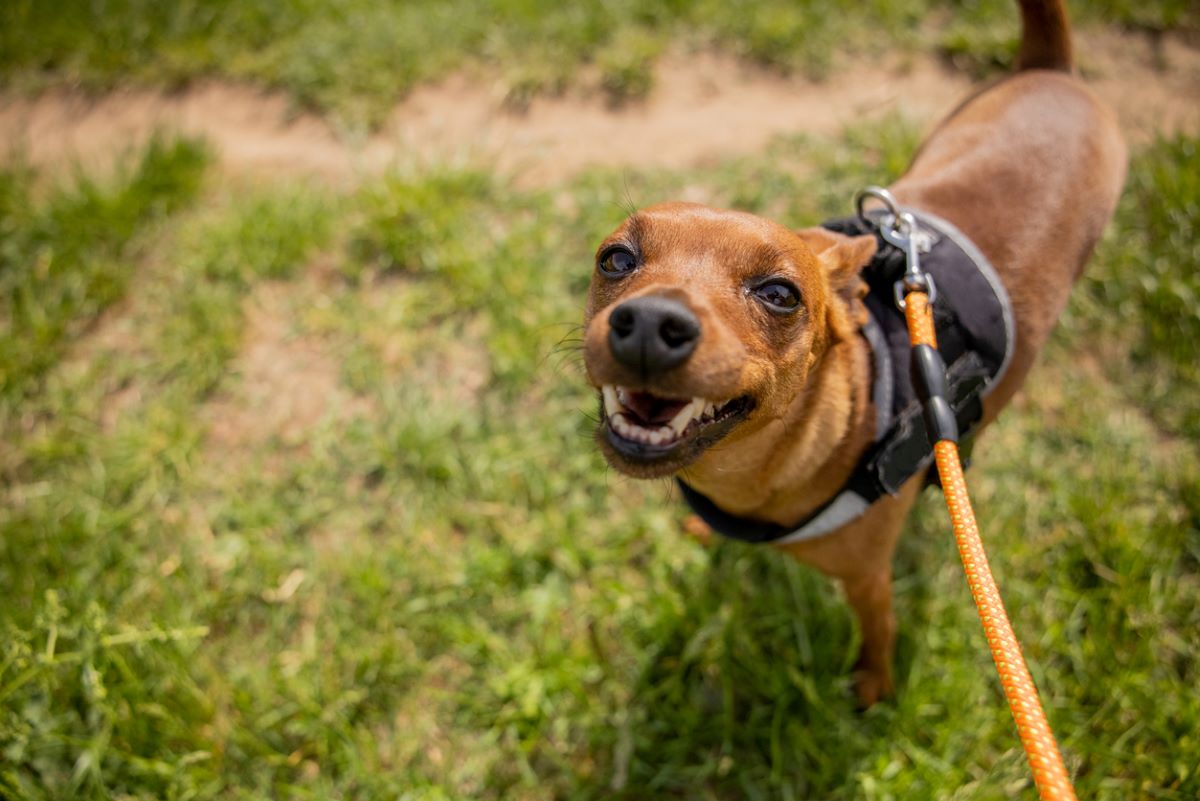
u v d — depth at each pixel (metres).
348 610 0.53
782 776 0.48
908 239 0.41
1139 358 0.59
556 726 0.50
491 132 0.75
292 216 0.67
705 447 0.35
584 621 0.53
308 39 0.79
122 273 0.66
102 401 0.62
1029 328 0.45
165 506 0.57
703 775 0.48
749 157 0.70
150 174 0.69
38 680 0.48
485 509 0.56
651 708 0.50
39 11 0.81
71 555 0.54
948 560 0.53
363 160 0.73
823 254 0.39
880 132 0.68
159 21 0.81
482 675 0.52
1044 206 0.45
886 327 0.41
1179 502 0.54
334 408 0.60
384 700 0.51
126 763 0.48
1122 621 0.50
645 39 0.76
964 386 0.40
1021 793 0.46
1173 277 0.59
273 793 0.49
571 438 0.58
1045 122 0.48
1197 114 0.69
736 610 0.51
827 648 0.50
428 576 0.54
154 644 0.50
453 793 0.49
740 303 0.35
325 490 0.58
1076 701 0.48
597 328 0.33
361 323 0.64
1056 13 0.50
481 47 0.79
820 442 0.39
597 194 0.68
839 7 0.77
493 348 0.61
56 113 0.80
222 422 0.61
